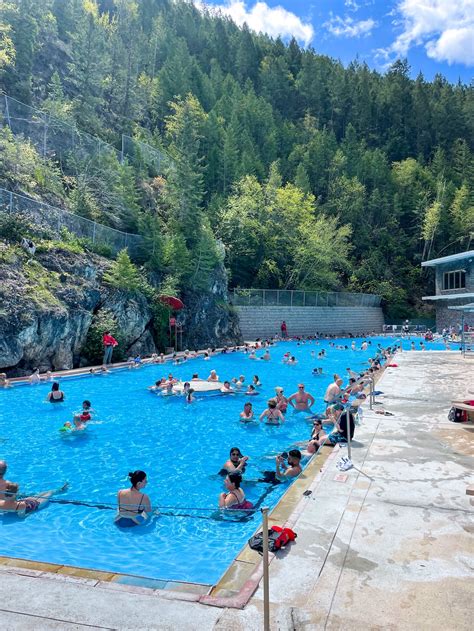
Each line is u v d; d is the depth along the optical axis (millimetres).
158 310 31859
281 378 24328
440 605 4277
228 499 8031
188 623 4012
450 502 6820
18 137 34219
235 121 76000
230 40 118375
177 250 37000
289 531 5664
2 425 14258
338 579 4766
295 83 111000
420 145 100000
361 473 8148
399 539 5664
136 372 25109
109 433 13508
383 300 65750
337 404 13023
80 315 25141
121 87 65375
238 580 4812
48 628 3936
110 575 4980
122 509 7695
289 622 3990
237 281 55531
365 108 104562
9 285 22312
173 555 6477
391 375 20516
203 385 19969
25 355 22125
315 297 53750
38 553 6539
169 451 11867
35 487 9453
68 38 65688
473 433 10797
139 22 98812
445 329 51375
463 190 77188
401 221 80562
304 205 63062
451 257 49844
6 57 43875
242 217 56219
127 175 40094
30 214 27641
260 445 12445
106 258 30969
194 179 43688
